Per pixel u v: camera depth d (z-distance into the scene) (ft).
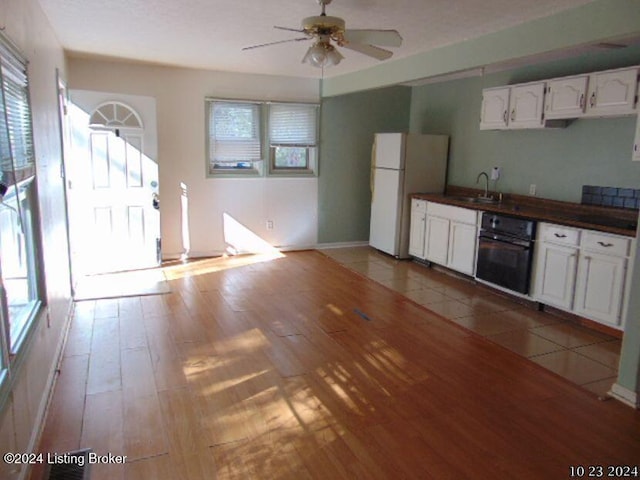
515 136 17.29
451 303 15.21
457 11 10.39
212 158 19.99
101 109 16.94
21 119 7.96
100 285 16.20
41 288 9.10
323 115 21.63
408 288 16.72
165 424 8.30
